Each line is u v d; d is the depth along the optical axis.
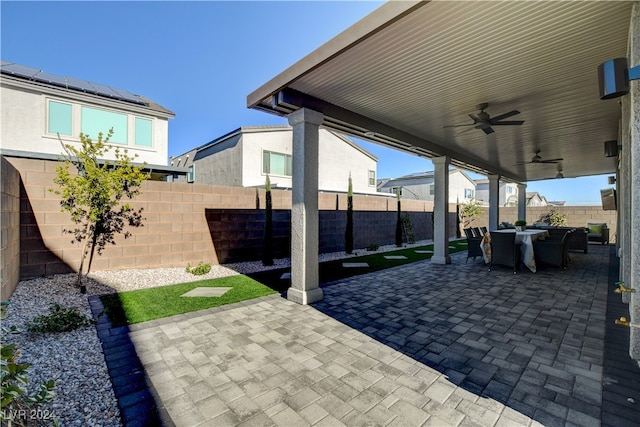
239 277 6.01
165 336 3.26
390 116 5.21
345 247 9.67
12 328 2.68
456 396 2.24
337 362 2.73
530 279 6.03
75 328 3.37
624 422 1.95
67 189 4.58
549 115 5.13
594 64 3.44
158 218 6.23
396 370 2.60
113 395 2.23
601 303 4.46
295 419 2.00
